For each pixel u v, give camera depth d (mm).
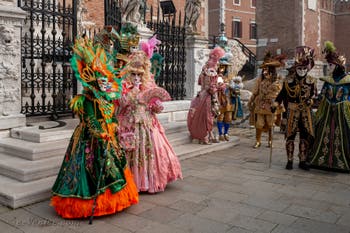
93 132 3896
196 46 9352
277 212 4148
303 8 24750
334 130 5895
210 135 7430
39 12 6320
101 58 4148
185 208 4254
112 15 7676
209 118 6996
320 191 4906
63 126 6160
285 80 6008
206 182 5254
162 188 4766
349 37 30812
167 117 8156
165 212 4141
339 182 5344
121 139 4633
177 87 9227
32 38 6328
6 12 5547
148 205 4352
